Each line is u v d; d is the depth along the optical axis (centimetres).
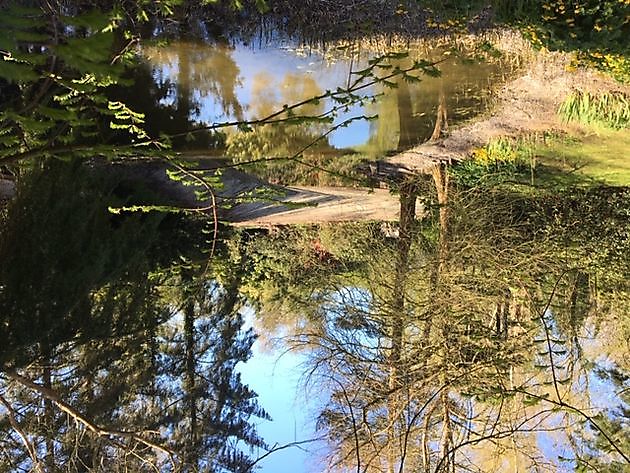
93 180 596
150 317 702
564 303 684
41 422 548
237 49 662
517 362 588
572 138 631
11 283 496
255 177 644
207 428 785
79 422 555
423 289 697
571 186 677
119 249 611
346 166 673
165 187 717
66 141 152
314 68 670
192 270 846
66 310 530
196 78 650
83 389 600
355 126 659
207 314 912
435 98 650
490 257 653
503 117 652
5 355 475
